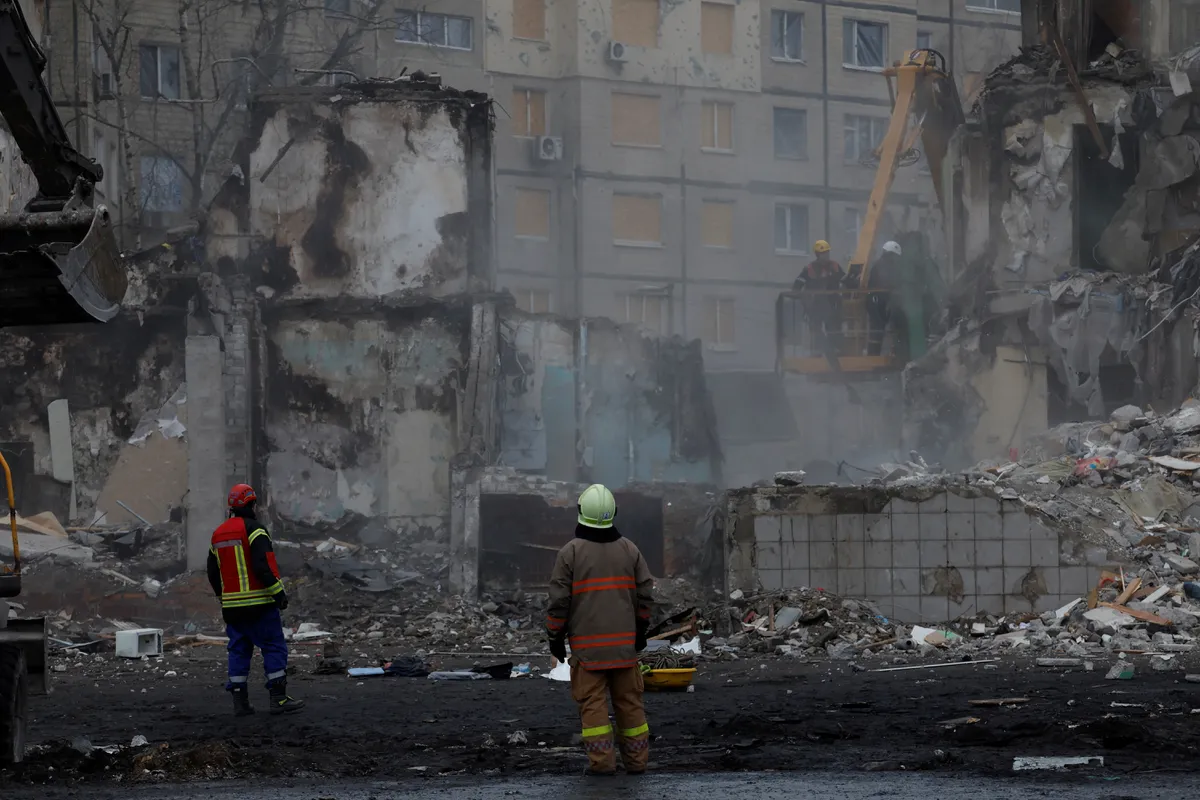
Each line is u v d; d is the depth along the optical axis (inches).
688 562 1114.7
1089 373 1277.1
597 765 362.3
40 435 1263.5
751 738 430.9
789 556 852.0
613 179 2554.1
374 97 1353.3
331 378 1320.1
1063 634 783.7
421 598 1076.5
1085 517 877.2
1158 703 489.4
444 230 1349.7
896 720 463.8
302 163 1347.2
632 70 2578.7
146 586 1043.9
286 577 1091.9
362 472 1312.7
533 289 2519.7
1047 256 1333.7
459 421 1314.0
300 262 1339.8
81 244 390.3
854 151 2755.9
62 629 954.1
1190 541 855.7
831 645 792.9
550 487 1161.4
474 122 1362.0
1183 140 1317.7
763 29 2679.6
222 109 2127.2
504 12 2534.5
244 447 1245.1
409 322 1326.3
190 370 1217.4
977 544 847.7
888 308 1449.3
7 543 1070.4
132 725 510.9
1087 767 348.8
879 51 2787.9
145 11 2122.3
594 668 364.2
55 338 1268.5
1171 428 1046.4
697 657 759.7
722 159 2635.3
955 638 802.2
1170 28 1363.2
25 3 1441.9
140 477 1259.8
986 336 1332.4
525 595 1078.4
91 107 1815.9
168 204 2117.4
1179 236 1311.5
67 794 348.8
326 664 735.7
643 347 1621.6
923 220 2618.1
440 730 474.3
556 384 1517.0
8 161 1130.7
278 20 1946.4
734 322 2628.0
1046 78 1346.0
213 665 810.8
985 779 332.2
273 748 429.4
